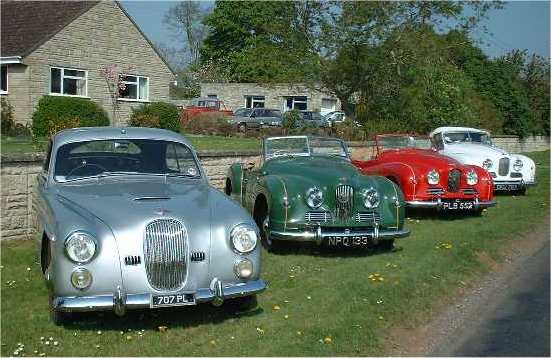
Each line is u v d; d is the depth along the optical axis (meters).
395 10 22.42
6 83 23.66
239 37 54.56
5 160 7.69
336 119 34.00
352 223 7.57
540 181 17.20
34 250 7.39
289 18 23.11
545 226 10.71
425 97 24.23
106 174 6.17
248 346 4.84
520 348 5.21
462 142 14.73
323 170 7.93
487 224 10.31
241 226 5.27
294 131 23.22
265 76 25.41
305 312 5.61
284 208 7.44
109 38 26.08
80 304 4.81
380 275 6.85
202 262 5.10
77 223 4.94
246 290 5.21
